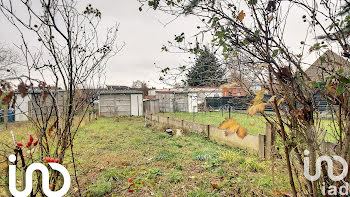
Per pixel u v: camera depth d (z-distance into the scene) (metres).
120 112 20.00
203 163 4.67
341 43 1.28
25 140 6.33
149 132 9.65
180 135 8.32
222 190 3.25
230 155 4.89
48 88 1.77
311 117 1.33
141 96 20.61
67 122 1.93
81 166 4.43
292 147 1.43
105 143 7.23
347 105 1.28
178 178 3.78
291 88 1.29
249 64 1.45
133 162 4.99
